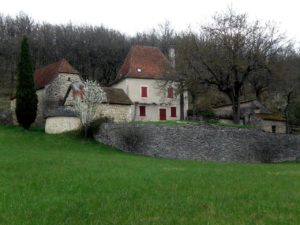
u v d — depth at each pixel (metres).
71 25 99.88
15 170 25.39
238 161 42.19
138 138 42.50
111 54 88.19
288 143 44.53
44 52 87.31
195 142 42.25
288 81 56.47
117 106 51.84
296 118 63.84
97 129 44.81
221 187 20.58
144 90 57.53
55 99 54.69
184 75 49.25
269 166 34.31
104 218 14.38
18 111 50.25
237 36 47.66
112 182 21.36
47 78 56.59
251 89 68.50
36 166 27.34
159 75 56.12
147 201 17.05
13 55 84.31
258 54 47.38
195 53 48.66
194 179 23.02
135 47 60.78
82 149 41.41
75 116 47.47
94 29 94.69
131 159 35.03
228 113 61.09
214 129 42.81
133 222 13.89
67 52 88.12
